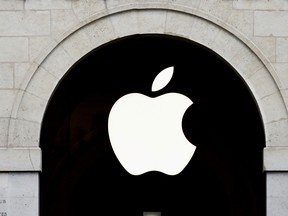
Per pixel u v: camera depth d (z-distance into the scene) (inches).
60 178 1191.6
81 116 1177.4
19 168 887.7
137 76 1154.7
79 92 1154.7
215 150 1190.3
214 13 899.4
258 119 997.2
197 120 1188.5
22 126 894.4
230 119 1181.7
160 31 898.7
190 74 1151.6
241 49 898.7
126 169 1125.7
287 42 898.1
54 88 898.7
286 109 893.8
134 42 1081.4
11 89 895.7
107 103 1175.0
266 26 899.4
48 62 899.4
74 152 1182.9
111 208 1246.9
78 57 900.6
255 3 900.0
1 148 888.3
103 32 900.0
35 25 900.6
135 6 897.5
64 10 900.6
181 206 1246.3
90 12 900.0
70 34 899.4
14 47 898.7
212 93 1167.0
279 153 888.3
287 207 885.2
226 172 1190.9
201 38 899.4
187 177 1237.7
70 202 1214.3
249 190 1175.6
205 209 1237.7
